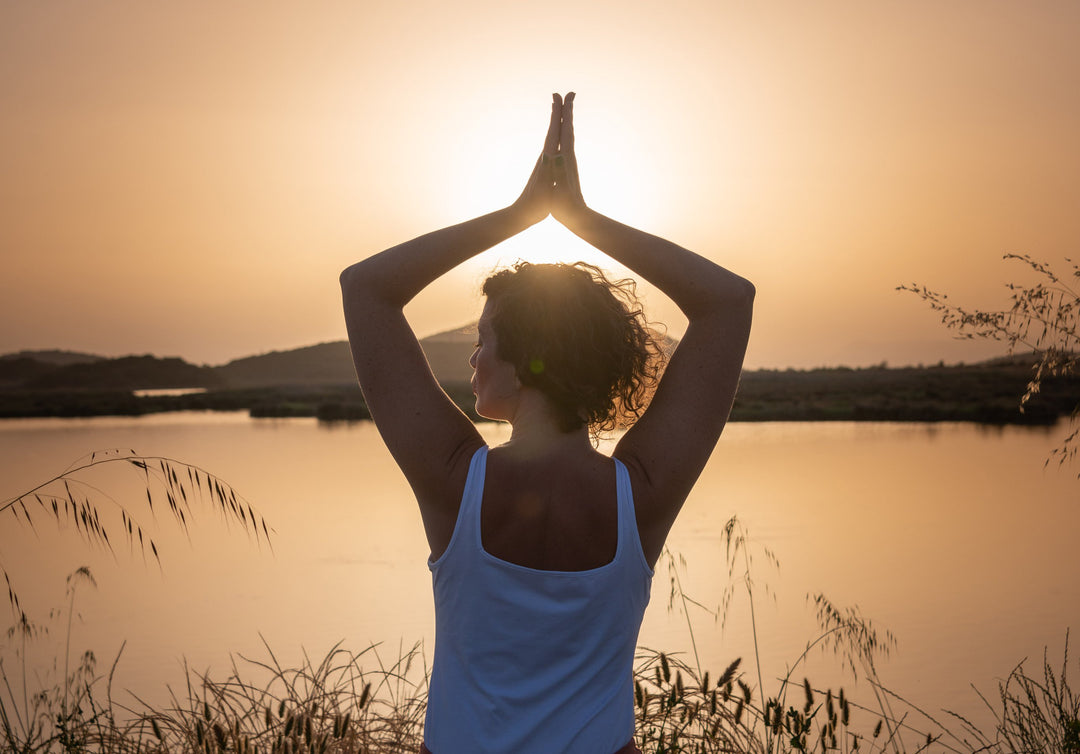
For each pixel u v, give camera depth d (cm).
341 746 282
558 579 114
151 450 2586
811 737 350
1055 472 1830
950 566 929
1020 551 1012
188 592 848
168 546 1089
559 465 117
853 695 520
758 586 834
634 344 124
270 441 3020
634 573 117
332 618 745
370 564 974
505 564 113
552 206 128
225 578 911
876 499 1437
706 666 582
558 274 123
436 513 118
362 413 5122
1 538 1153
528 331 118
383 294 121
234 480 1809
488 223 125
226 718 304
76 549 1077
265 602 806
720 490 1555
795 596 795
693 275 123
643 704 289
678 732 290
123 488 1606
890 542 1065
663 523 120
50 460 2270
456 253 123
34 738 338
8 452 2562
